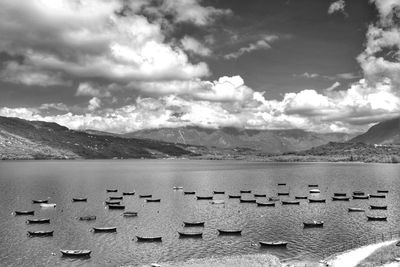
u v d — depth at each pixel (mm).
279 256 95500
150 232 120562
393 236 113750
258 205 172500
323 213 153125
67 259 94062
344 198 189125
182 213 154125
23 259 93875
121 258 94875
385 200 188500
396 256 86750
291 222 135500
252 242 108500
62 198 196500
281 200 187750
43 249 101875
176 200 191625
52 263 91188
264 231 121812
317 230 122812
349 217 144500
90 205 174375
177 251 100438
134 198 199000
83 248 103062
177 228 126250
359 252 94875
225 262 86062
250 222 135625
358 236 114812
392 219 140000
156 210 161500
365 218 142250
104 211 158750
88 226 129250
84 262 91938
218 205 174375
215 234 117688
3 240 110625
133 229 124750
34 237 113938
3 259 93812
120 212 156375
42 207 167750
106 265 89875
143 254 98000
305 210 160375
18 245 105562
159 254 98000
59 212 155875
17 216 146750
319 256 95188
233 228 125938
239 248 102875
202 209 163625
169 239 112000
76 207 168500
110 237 114375
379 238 112000
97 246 104812
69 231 121750
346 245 105188
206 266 83375
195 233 115312
